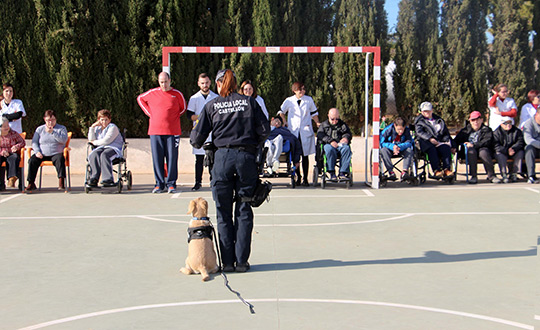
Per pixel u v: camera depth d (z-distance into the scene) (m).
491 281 5.50
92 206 9.81
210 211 9.33
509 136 12.55
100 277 5.71
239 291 5.23
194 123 11.41
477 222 8.32
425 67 15.53
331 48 11.54
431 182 12.78
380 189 11.73
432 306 4.80
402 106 15.74
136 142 14.74
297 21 15.54
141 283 5.51
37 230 7.91
